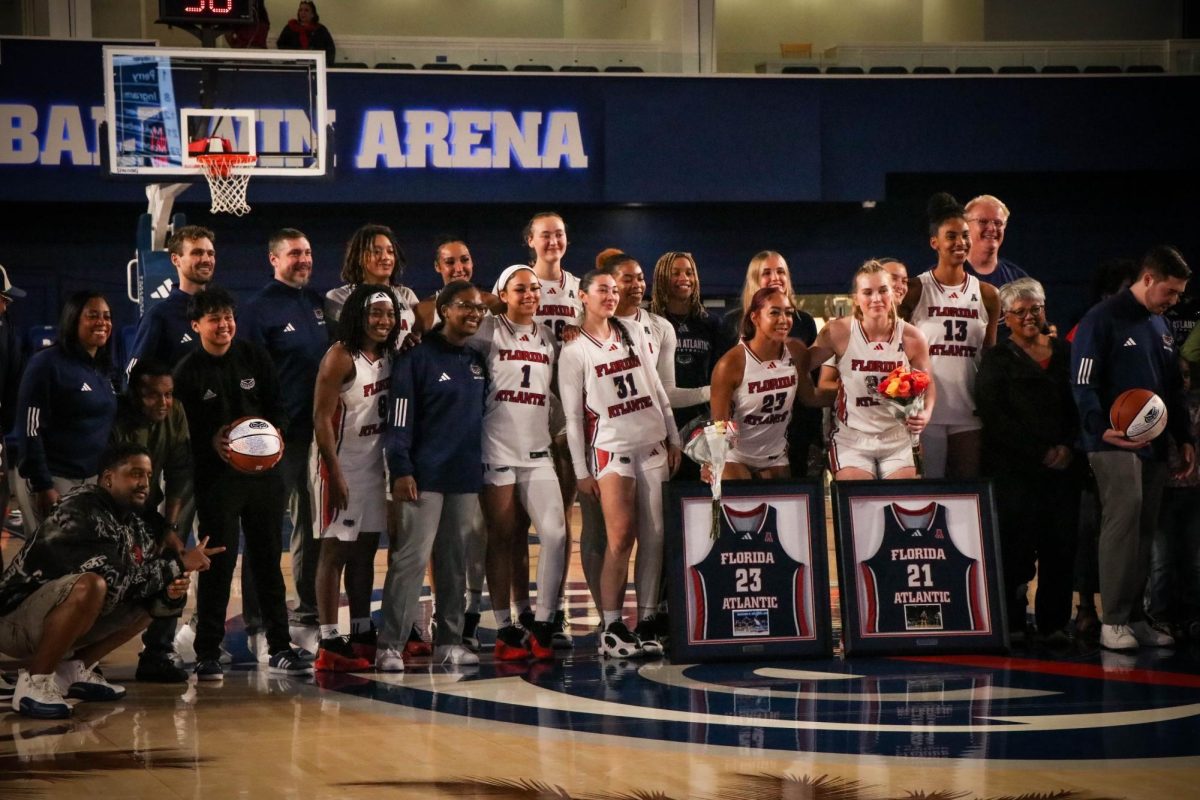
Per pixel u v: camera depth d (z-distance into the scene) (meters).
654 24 18.44
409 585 6.31
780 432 6.90
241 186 11.26
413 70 16.31
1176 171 17.38
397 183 16.11
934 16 21.72
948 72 17.84
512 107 16.25
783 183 16.69
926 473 7.18
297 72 11.31
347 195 16.03
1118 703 5.38
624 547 6.57
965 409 7.18
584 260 17.56
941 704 5.38
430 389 6.30
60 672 5.54
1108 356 6.78
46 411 6.23
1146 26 20.20
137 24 17.45
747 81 16.61
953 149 16.91
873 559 6.56
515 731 4.92
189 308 6.21
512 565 6.98
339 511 6.25
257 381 6.34
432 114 16.11
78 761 4.50
